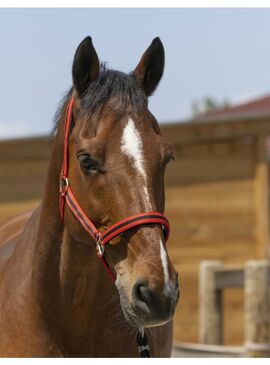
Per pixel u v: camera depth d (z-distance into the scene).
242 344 12.34
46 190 4.67
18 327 4.59
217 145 12.59
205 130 12.51
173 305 3.74
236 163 12.59
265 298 9.50
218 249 12.51
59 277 4.53
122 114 4.13
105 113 4.16
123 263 4.02
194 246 12.55
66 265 4.48
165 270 3.80
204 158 12.59
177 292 3.80
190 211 12.59
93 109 4.19
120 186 3.99
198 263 12.51
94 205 4.12
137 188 3.98
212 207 12.59
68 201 4.34
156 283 3.74
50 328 4.53
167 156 4.14
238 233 12.52
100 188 4.06
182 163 12.62
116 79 4.27
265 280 9.52
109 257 4.14
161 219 3.97
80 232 4.29
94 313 4.54
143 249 3.88
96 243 4.15
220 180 12.59
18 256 4.96
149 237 3.90
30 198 12.82
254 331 9.47
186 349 10.15
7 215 12.84
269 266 9.72
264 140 12.41
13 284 4.80
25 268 4.80
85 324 4.53
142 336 4.52
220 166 12.59
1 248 5.66
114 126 4.10
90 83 4.37
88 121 4.18
